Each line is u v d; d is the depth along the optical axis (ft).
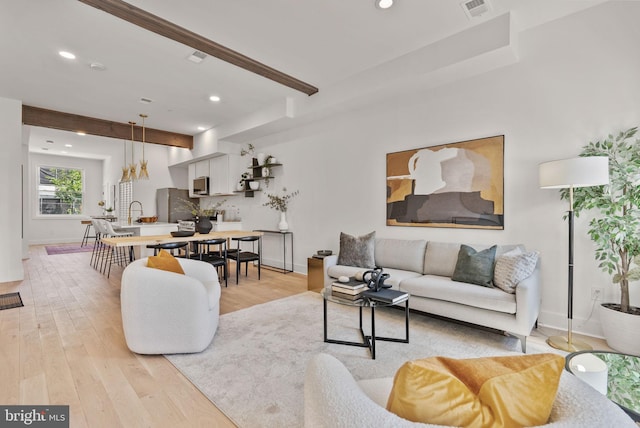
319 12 8.75
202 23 9.20
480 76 10.68
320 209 16.14
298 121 16.15
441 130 11.64
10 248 14.98
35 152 29.63
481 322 8.38
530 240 9.73
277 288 14.12
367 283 8.51
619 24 8.34
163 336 7.58
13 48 10.36
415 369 2.41
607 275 8.55
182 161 25.03
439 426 2.15
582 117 8.86
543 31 9.44
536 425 2.29
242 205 21.65
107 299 12.27
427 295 9.27
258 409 5.68
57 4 8.18
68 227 31.96
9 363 7.23
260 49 10.71
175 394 6.12
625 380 4.84
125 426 5.22
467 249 9.76
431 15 8.96
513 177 10.03
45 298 12.39
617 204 7.50
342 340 8.57
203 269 9.87
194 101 15.51
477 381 2.46
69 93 14.28
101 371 6.93
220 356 7.68
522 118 9.84
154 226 18.62
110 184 31.07
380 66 11.87
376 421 2.16
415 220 12.35
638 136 8.07
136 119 18.52
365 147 14.07
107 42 10.07
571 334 8.37
